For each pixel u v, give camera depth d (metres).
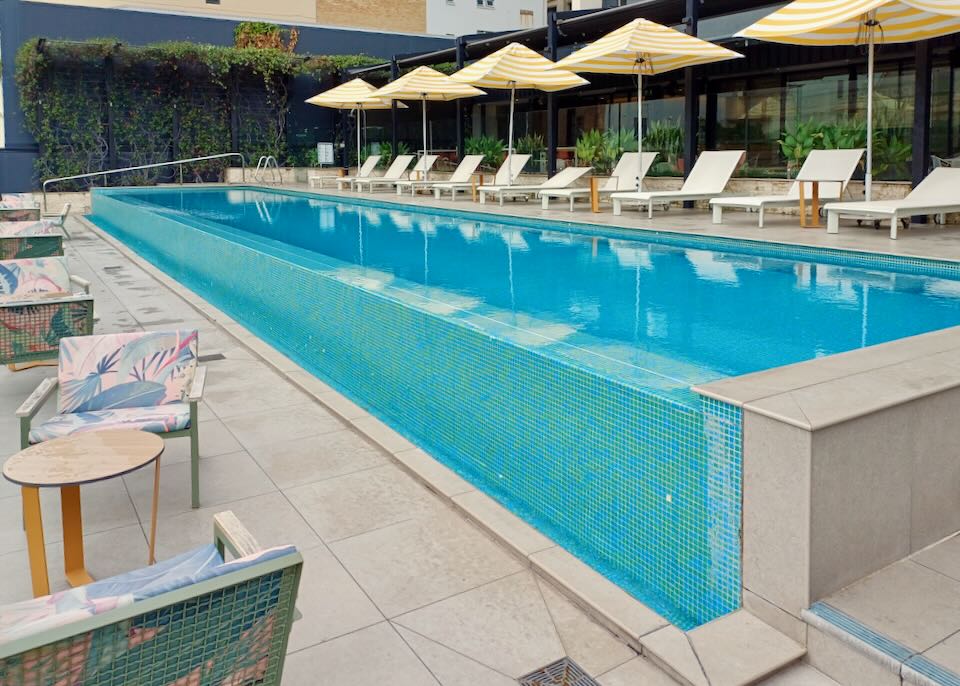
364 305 4.70
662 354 3.91
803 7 8.20
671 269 6.94
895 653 1.89
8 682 1.26
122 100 20.12
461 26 34.09
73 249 11.33
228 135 21.78
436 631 2.36
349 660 2.23
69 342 3.31
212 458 3.71
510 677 2.15
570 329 4.46
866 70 10.84
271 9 29.95
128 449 2.67
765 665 2.05
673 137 13.37
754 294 5.70
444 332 3.85
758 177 12.37
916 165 9.32
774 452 2.13
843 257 7.03
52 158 19.44
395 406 4.42
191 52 20.31
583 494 2.98
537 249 8.52
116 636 1.34
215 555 2.05
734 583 2.33
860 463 2.15
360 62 22.20
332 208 14.81
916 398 2.25
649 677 2.12
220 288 7.80
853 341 4.25
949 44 9.71
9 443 3.89
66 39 19.25
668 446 2.54
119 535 2.99
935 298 5.41
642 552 2.70
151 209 13.15
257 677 1.57
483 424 3.60
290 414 4.32
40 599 1.83
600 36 14.86
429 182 15.98
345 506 3.21
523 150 16.62
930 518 2.38
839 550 2.15
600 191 12.05
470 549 2.85
